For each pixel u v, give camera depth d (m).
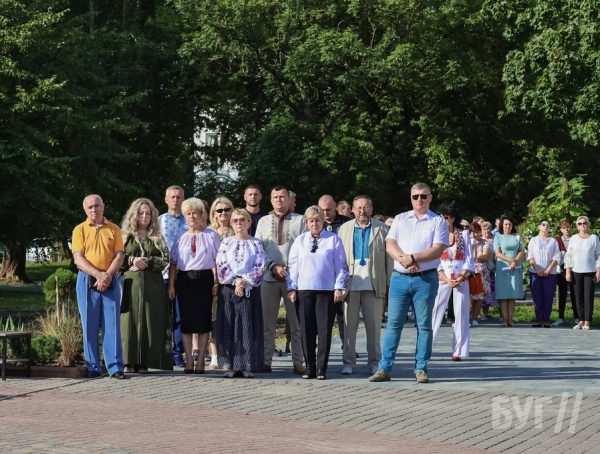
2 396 9.93
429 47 35.19
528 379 11.69
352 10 32.88
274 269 12.37
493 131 39.44
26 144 24.73
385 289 12.36
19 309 24.05
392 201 38.69
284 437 7.96
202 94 37.84
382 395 10.42
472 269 13.45
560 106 30.84
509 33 32.09
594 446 7.76
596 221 22.59
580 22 29.55
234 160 39.22
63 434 7.80
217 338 11.71
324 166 35.50
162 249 11.98
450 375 12.05
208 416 8.95
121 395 10.18
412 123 37.06
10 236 27.20
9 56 25.45
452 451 7.52
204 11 32.69
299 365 12.23
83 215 28.14
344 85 33.84
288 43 33.72
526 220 22.98
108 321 11.60
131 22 37.78
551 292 19.66
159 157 37.97
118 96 30.12
